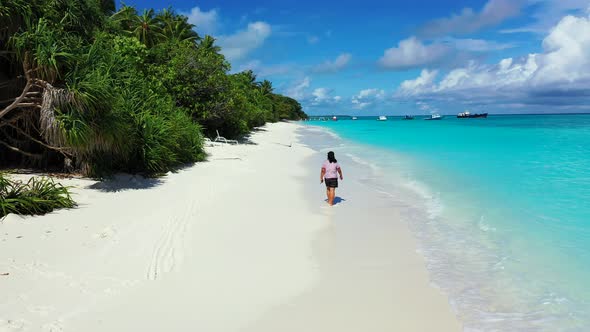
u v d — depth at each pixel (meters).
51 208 8.24
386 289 5.56
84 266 5.77
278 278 5.82
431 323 4.71
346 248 7.20
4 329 4.02
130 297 5.00
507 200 10.95
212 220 8.57
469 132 50.38
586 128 59.50
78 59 10.16
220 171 15.06
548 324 4.69
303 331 4.46
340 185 13.65
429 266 6.39
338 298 5.26
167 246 6.82
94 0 15.21
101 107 9.99
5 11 9.84
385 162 20.23
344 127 77.88
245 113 33.88
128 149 11.83
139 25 43.78
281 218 9.05
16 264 5.58
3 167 12.27
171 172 13.95
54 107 9.53
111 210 8.76
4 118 12.00
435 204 10.68
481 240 7.64
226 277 5.76
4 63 12.09
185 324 4.48
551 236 7.81
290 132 51.84
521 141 33.25
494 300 5.27
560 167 17.22
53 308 4.56
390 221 9.01
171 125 15.12
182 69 25.33
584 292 5.46
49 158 12.59
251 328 4.47
